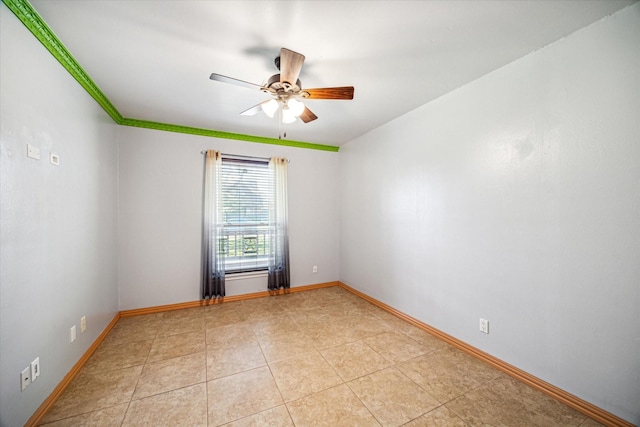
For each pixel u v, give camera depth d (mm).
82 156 2008
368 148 3457
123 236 2936
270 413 1516
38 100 1472
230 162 3508
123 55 1763
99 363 2006
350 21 1452
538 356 1720
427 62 1860
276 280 3654
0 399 1179
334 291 3934
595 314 1467
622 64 1362
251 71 1973
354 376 1861
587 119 1487
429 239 2541
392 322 2793
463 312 2213
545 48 1671
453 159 2289
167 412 1516
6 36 1230
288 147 3867
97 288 2289
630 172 1343
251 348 2248
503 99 1905
